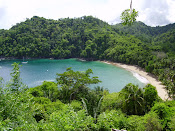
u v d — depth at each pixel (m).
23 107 8.09
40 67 92.25
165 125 21.41
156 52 87.56
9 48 130.50
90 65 99.88
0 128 5.81
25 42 134.25
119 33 173.12
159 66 65.19
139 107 26.31
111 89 52.94
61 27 166.75
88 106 25.11
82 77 34.34
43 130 7.96
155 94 28.19
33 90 32.12
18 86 9.00
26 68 88.50
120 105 27.19
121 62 103.25
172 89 38.12
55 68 89.62
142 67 81.38
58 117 9.47
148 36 194.88
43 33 152.50
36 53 131.88
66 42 140.75
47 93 34.19
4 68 84.44
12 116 7.18
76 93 33.91
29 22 163.12
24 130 6.73
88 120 11.26
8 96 7.68
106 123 11.61
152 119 20.55
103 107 25.89
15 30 147.00
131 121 19.41
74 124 9.41
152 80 61.22
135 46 108.94
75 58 136.00
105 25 194.62
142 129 18.52
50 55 136.75
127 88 27.45
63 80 36.19
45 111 21.38
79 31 152.38
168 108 24.05
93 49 127.44
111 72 77.81
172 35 136.38
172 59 67.19
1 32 158.25
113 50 111.88
